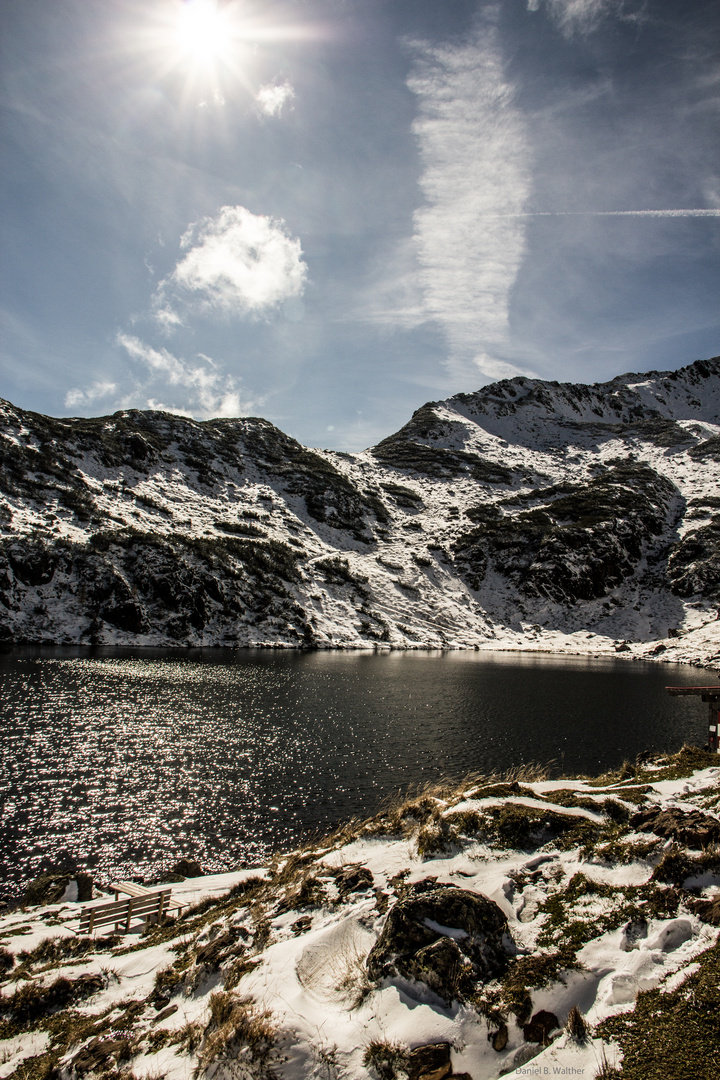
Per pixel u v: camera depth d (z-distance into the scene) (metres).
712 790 8.15
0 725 30.11
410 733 31.77
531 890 6.20
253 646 73.00
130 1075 5.07
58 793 21.69
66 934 10.09
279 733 31.08
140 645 65.81
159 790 22.28
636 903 5.59
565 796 8.39
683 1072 3.71
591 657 82.56
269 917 7.25
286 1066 4.40
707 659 73.06
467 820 7.64
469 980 4.91
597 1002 4.53
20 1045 6.36
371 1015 4.83
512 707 40.00
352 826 10.45
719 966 4.50
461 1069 4.17
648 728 33.66
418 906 5.59
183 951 8.02
